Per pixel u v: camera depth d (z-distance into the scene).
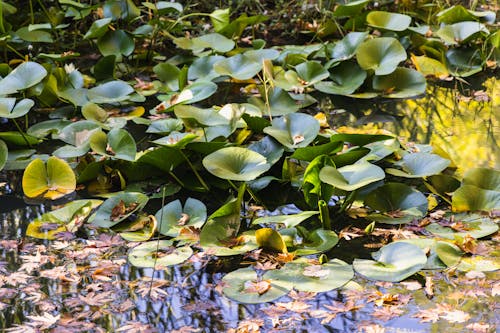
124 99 3.53
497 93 3.80
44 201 2.77
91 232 2.53
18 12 4.72
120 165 2.92
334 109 3.65
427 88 3.90
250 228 2.55
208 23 4.80
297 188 2.86
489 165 3.02
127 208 2.62
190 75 3.93
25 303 2.14
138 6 4.96
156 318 2.05
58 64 4.20
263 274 2.25
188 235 2.45
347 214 2.63
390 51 3.73
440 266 2.28
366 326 1.99
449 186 2.79
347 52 3.91
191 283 2.22
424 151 3.05
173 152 2.76
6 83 3.23
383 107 3.67
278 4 4.89
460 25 4.14
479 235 2.43
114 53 4.17
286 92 3.59
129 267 2.32
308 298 2.11
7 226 2.59
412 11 4.85
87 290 2.20
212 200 2.77
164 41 4.62
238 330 1.97
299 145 2.78
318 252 2.34
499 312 2.05
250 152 2.64
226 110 2.93
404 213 2.61
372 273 2.22
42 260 2.35
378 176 2.39
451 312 2.03
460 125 3.43
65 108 3.62
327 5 4.86
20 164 3.04
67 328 2.01
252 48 4.39
